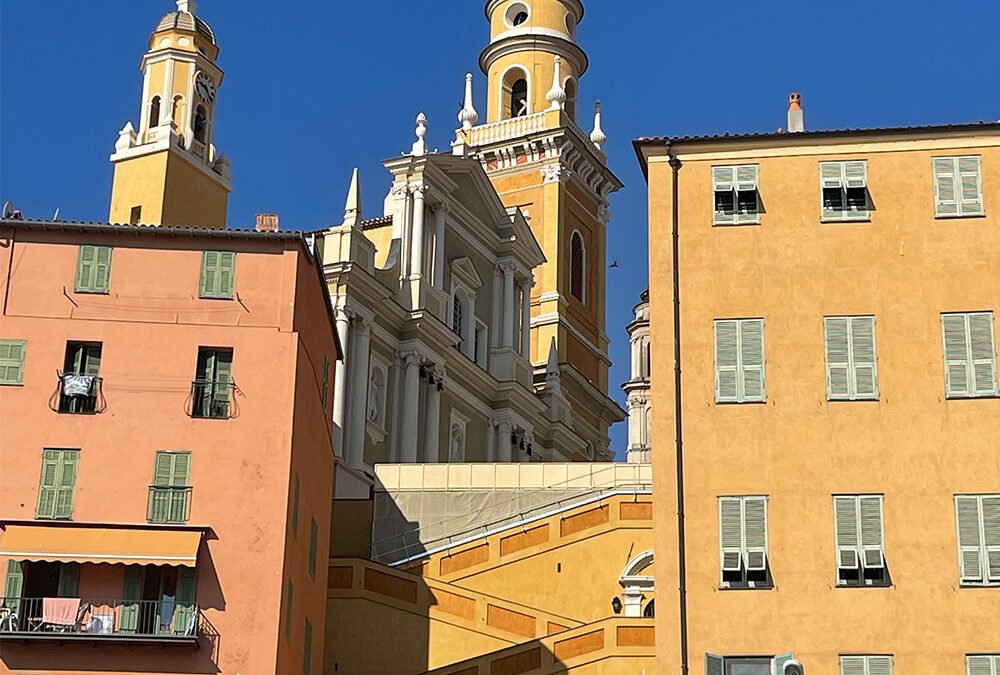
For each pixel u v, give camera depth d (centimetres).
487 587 5606
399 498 6191
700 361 4325
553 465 6212
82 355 4534
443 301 7662
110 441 4428
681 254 4425
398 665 5334
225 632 4259
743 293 4378
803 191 4459
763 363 4312
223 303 4594
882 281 4356
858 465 4203
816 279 4372
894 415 4234
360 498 6344
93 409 4459
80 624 4238
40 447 4409
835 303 4347
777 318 4347
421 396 7388
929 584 4088
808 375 4291
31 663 4200
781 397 4278
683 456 4244
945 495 4156
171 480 4403
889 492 4172
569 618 5453
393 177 7662
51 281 4584
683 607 4119
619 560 5569
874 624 4066
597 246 9594
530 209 9169
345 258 6975
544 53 9569
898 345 4297
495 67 9619
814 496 4188
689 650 4084
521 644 4894
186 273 4619
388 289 7194
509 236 8306
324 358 5197
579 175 9425
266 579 4316
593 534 5606
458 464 6225
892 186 4438
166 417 4462
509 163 9288
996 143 4453
